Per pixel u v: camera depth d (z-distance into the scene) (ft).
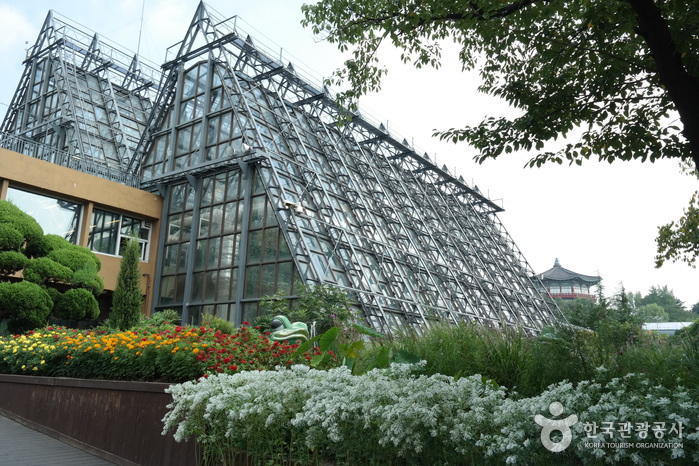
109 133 97.55
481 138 19.20
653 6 13.80
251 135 71.20
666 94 17.83
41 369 32.04
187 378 23.17
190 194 75.72
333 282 61.87
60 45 100.17
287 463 15.05
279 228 63.67
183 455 18.97
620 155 18.34
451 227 105.40
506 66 22.71
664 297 243.19
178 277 72.64
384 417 11.75
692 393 12.17
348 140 93.97
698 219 40.04
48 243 53.31
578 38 18.13
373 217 79.71
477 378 12.09
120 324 48.52
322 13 22.56
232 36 75.10
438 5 18.26
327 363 23.43
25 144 92.84
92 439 24.57
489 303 92.22
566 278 190.29
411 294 71.92
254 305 62.75
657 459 8.80
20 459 22.36
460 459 11.15
